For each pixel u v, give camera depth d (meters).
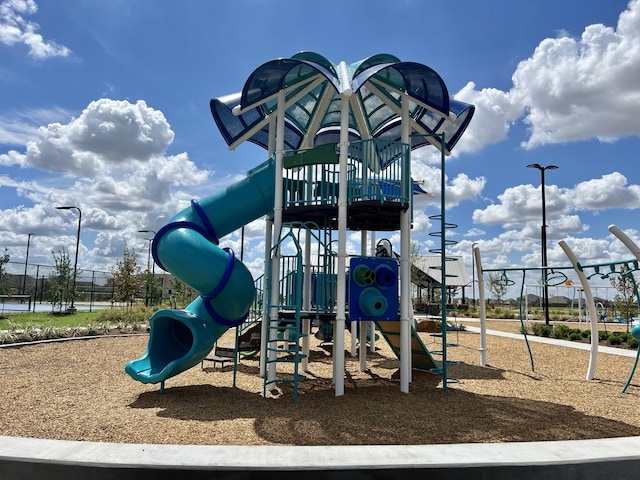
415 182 11.30
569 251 9.35
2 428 5.14
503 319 30.94
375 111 11.05
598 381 8.91
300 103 10.76
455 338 17.17
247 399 6.87
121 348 11.96
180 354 7.99
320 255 8.10
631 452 4.22
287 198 8.02
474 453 4.11
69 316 23.55
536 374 9.65
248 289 7.41
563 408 6.59
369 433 5.18
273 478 3.71
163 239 7.62
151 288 35.12
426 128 10.51
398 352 9.20
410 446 4.29
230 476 3.71
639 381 8.94
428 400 6.98
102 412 5.95
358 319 7.51
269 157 8.84
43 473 3.82
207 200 8.04
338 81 7.31
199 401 6.66
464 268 39.44
